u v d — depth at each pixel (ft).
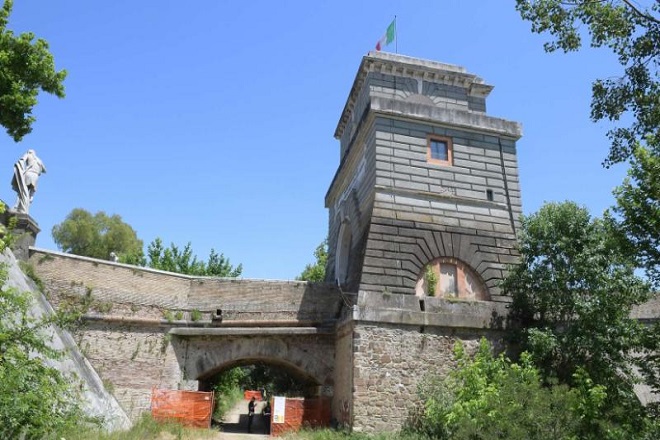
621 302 54.29
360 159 73.72
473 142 70.33
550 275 58.08
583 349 54.34
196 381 67.46
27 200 63.00
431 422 52.21
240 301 70.79
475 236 65.72
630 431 43.24
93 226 169.17
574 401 41.27
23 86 45.80
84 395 50.57
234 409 125.49
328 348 68.69
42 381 32.65
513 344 60.18
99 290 64.34
